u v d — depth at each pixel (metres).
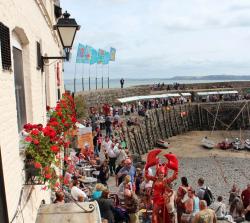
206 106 58.44
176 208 11.13
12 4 4.67
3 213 3.48
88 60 40.03
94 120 27.92
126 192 9.77
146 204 10.92
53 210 6.20
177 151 43.50
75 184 10.26
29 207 5.34
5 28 4.29
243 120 58.41
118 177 12.36
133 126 39.91
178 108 55.75
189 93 59.84
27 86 6.17
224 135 54.84
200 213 8.67
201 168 35.19
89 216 6.01
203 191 12.89
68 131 9.16
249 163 37.53
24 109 6.15
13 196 4.27
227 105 58.84
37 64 7.11
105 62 42.81
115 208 9.60
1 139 3.89
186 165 36.38
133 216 9.71
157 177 8.34
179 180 29.28
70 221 5.86
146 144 43.75
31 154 4.98
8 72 4.41
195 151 43.34
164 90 62.62
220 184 29.78
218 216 12.63
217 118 58.50
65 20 8.23
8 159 4.16
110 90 45.34
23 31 5.49
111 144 17.55
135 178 13.14
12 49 5.13
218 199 12.88
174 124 54.56
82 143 16.89
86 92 40.16
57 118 7.86
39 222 5.84
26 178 5.01
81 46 38.88
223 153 42.19
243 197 14.97
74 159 13.85
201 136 53.81
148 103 50.66
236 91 61.09
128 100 45.47
